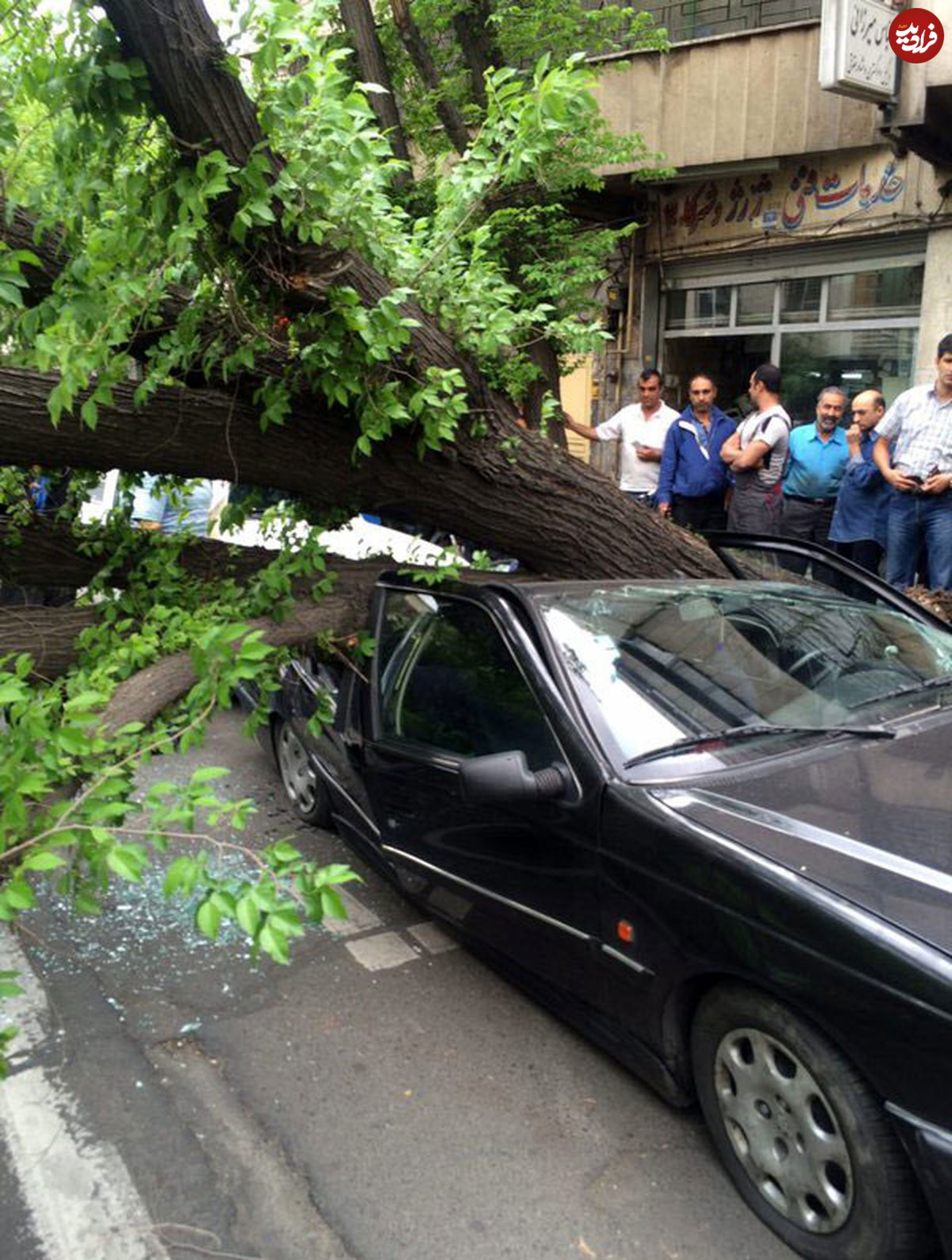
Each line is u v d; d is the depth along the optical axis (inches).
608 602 135.6
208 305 138.0
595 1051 123.3
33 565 170.9
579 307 337.7
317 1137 109.3
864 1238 85.4
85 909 79.5
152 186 120.8
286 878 79.7
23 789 76.2
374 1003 134.2
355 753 153.0
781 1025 90.4
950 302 351.6
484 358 164.4
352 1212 98.8
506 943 124.2
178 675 123.3
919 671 138.9
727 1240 94.2
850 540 269.1
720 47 366.0
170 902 160.9
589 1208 98.6
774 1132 93.5
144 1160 106.0
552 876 113.9
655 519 187.2
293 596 158.7
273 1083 118.3
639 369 446.0
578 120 137.8
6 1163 106.0
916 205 354.6
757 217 398.6
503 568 197.8
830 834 96.5
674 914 98.5
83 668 137.4
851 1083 85.0
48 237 135.7
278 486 162.6
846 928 84.0
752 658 131.8
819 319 394.9
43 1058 123.3
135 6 107.0
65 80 112.9
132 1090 117.3
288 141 122.1
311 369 140.9
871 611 152.5
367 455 151.3
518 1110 112.7
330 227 126.8
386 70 316.5
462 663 136.7
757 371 279.4
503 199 303.1
